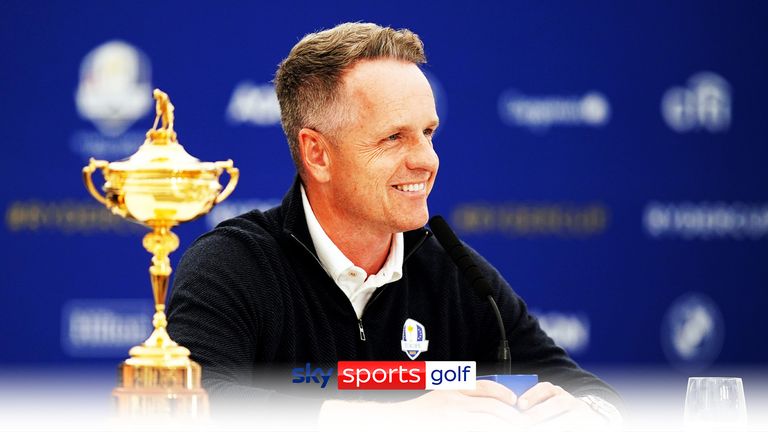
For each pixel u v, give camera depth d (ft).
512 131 51.78
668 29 52.37
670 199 52.49
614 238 52.26
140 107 50.29
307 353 24.82
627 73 52.26
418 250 26.58
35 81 50.03
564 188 52.01
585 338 52.24
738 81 52.70
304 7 50.90
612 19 52.19
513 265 51.80
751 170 52.85
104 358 50.06
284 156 50.52
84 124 50.21
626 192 52.31
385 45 23.80
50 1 50.06
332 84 23.75
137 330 50.16
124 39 50.26
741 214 52.85
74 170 50.21
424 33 51.37
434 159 23.63
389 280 25.29
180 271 24.59
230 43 50.52
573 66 52.01
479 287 23.32
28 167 50.03
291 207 25.22
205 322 23.32
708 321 52.80
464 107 51.49
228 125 50.39
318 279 24.97
